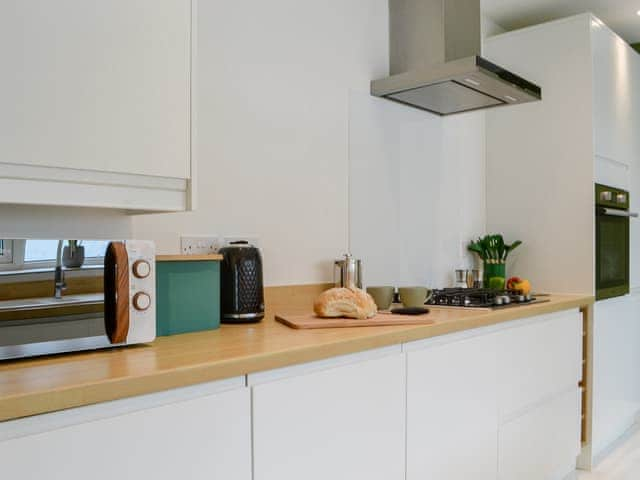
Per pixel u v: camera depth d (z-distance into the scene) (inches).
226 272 72.6
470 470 78.9
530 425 95.0
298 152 89.5
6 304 46.3
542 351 98.4
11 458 36.1
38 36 46.8
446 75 92.1
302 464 54.8
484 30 136.2
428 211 116.7
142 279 54.5
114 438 41.1
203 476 46.6
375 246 103.8
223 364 48.4
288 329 67.7
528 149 128.3
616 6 130.2
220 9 78.6
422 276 114.9
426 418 70.5
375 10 104.7
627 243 134.1
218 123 78.1
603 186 122.6
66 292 49.9
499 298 93.3
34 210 59.8
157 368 45.2
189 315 65.0
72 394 39.1
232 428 48.9
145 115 53.7
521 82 99.1
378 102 105.0
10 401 36.2
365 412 61.8
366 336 62.4
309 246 91.2
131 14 52.8
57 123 47.9
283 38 87.4
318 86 93.0
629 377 135.2
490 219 134.5
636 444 129.8
